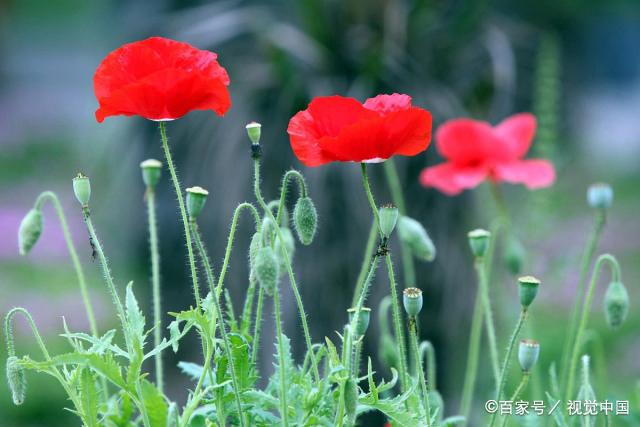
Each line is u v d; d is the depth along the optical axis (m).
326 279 1.93
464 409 1.56
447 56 2.21
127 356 1.35
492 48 2.24
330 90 2.07
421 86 2.11
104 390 1.40
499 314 1.95
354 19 2.10
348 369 1.33
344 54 2.10
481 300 1.53
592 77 3.24
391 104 1.38
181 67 1.37
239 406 1.33
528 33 2.54
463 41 2.21
